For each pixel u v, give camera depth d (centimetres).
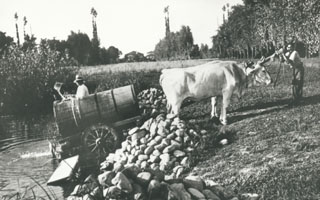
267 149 903
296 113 1159
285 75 2234
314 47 2541
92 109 1238
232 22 3488
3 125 2100
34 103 2805
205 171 861
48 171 1085
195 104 1694
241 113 1360
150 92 2206
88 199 641
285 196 647
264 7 2736
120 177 625
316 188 648
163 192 619
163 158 965
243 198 677
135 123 1284
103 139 1224
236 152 934
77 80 1295
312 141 878
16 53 3034
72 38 5969
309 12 2469
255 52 3362
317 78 1862
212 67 1245
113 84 2664
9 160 1241
